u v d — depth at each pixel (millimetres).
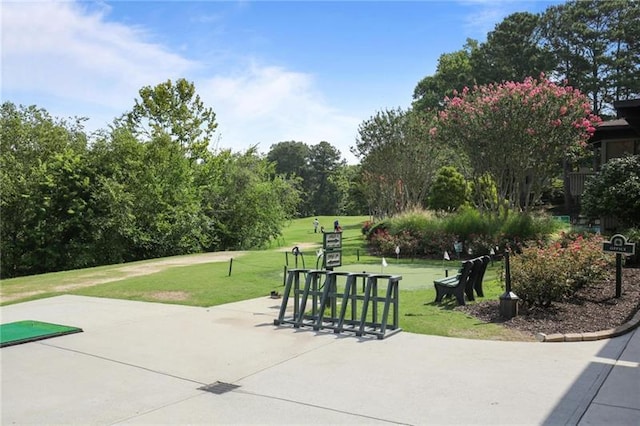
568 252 8492
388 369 5367
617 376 4926
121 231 24516
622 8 44031
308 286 7625
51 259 24562
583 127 17797
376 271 13531
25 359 6055
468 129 18859
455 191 34281
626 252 8234
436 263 15695
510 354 5785
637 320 6996
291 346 6406
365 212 68188
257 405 4438
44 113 28812
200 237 27609
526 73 43656
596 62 44188
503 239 16516
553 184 40750
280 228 31969
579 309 7715
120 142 26016
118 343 6738
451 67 52281
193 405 4477
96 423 4133
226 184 30406
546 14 45031
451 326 7176
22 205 24469
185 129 30531
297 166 93625
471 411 4180
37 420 4215
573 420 3930
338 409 4305
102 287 12133
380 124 28672
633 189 13773
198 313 8695
